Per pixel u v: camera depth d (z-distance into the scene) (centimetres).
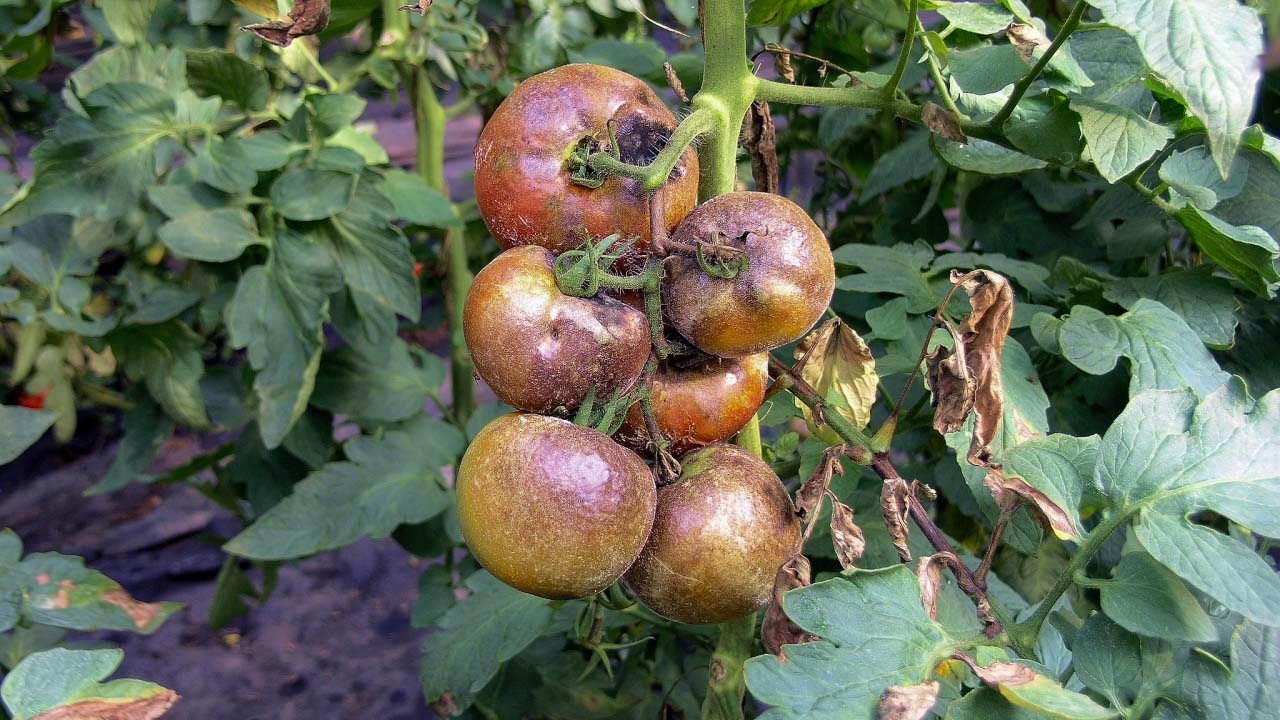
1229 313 43
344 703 99
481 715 64
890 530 31
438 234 77
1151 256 53
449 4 66
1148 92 39
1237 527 38
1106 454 31
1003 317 30
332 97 59
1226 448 30
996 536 30
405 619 111
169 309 61
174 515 119
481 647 50
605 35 76
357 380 65
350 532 59
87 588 43
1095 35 40
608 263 27
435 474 63
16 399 93
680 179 29
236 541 57
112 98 56
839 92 35
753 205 28
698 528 29
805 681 27
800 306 27
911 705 25
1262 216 42
